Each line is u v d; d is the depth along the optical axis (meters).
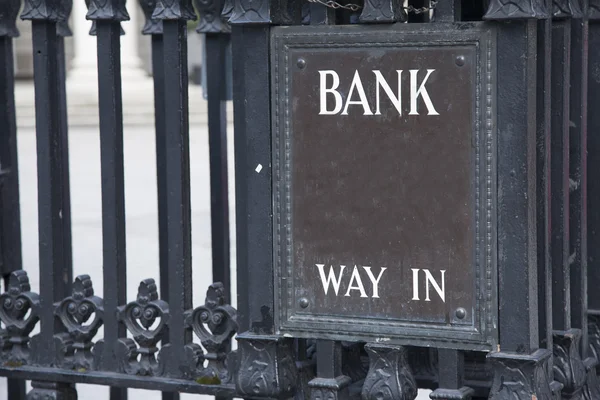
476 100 3.22
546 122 3.32
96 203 11.07
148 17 4.82
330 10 3.46
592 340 3.96
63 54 4.98
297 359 3.87
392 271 3.39
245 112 3.58
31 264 8.36
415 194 3.33
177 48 3.96
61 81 4.99
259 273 3.60
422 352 4.23
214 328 3.99
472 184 3.25
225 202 4.91
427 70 3.27
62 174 4.59
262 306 3.61
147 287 4.11
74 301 4.22
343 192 3.43
